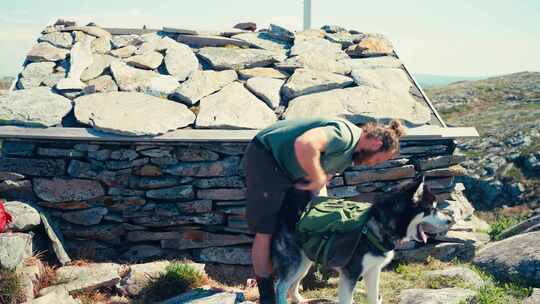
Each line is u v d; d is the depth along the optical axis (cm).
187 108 737
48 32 921
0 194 686
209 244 729
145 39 927
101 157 689
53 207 695
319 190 500
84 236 705
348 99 775
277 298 471
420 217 440
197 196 714
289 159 434
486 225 1045
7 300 527
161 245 726
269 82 816
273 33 993
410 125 752
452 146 770
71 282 588
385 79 861
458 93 3831
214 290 550
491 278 643
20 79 794
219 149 706
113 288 598
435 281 616
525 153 2261
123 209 710
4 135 661
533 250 647
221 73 824
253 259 486
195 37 924
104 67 824
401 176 751
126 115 691
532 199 1986
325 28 1063
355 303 537
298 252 470
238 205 719
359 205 474
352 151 425
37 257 627
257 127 708
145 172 702
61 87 752
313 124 427
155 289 579
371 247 448
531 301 539
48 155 686
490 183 2144
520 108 3123
